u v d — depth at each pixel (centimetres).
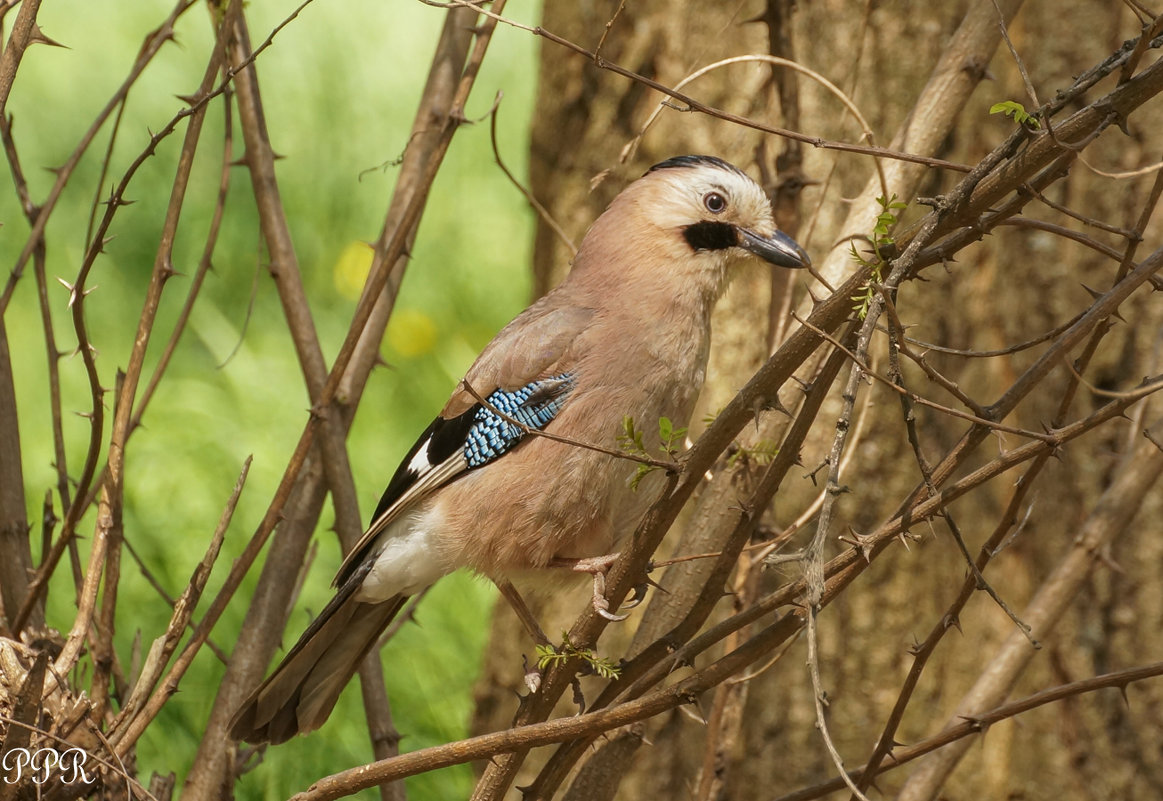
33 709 528
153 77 1875
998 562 800
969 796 794
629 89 880
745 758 848
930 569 824
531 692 572
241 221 1619
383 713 687
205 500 1209
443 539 678
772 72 718
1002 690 595
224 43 582
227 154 640
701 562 602
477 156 1831
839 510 819
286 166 1744
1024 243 792
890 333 429
